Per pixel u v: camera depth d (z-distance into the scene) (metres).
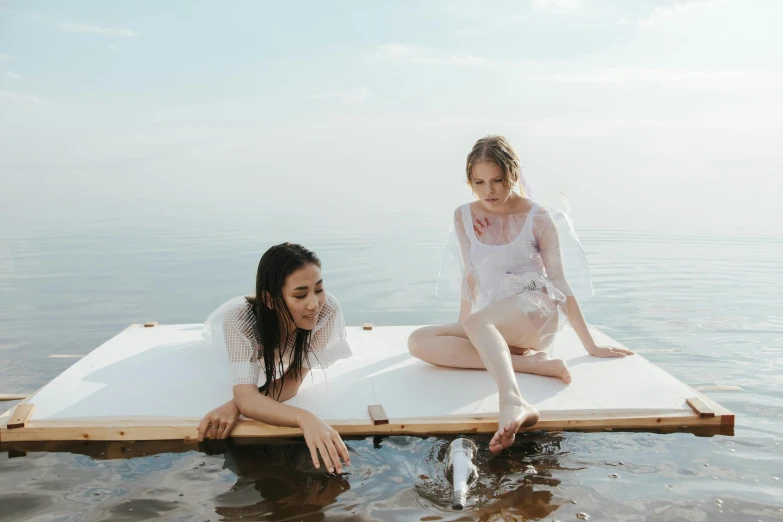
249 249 8.60
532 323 3.02
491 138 2.98
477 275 3.20
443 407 2.69
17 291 5.98
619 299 5.54
